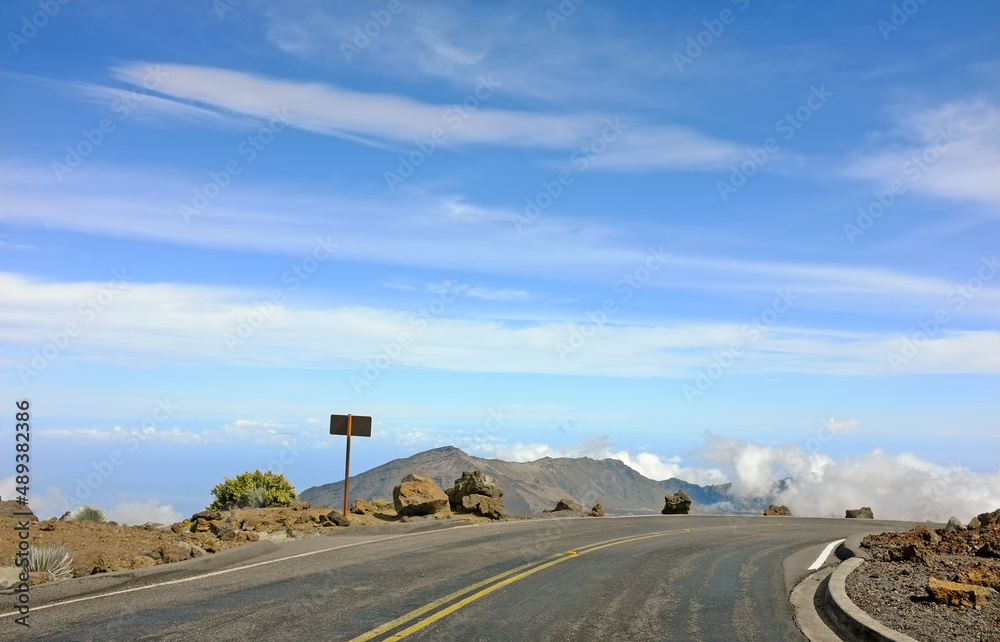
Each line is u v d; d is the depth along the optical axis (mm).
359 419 21062
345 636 7930
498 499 24531
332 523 19625
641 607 9891
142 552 13734
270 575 11906
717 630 8734
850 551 15375
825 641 8367
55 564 11492
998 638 7793
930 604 9430
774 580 12547
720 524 25203
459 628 8406
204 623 8469
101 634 7949
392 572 12344
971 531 16766
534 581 11703
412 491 22562
